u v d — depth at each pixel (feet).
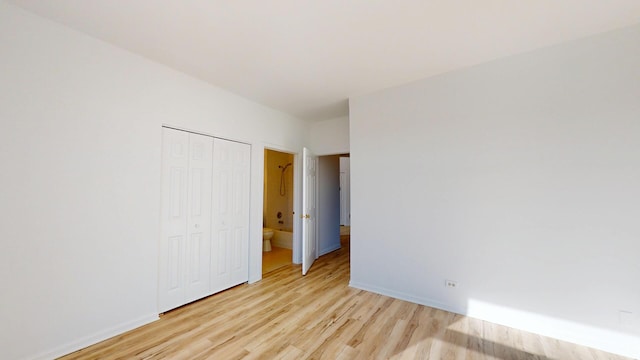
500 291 7.98
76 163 6.59
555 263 7.27
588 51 7.01
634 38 6.54
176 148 8.91
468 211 8.57
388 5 5.72
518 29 6.67
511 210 7.91
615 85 6.71
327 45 7.34
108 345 6.69
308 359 6.17
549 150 7.43
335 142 14.65
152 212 8.05
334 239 18.20
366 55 7.91
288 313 8.50
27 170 5.89
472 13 6.02
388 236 10.12
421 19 6.23
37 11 5.93
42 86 6.11
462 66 8.64
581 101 7.07
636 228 6.44
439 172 9.13
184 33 6.76
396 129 10.08
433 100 9.30
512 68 7.97
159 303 8.30
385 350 6.55
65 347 6.30
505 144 8.04
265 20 6.22
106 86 7.15
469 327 7.70
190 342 6.84
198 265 9.46
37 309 5.96
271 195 19.72
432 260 9.16
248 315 8.35
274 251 17.20
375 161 10.53
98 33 6.77
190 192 9.28
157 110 8.27
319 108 12.85
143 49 7.53
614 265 6.63
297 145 14.43
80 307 6.57
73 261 6.49
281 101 11.82
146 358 6.18
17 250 5.74
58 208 6.29
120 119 7.41
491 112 8.27
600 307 6.73
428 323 7.91
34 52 6.02
